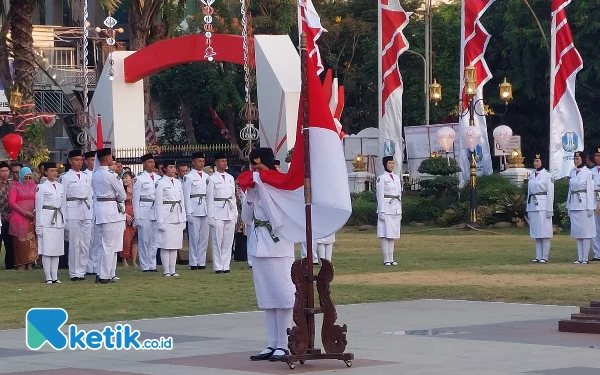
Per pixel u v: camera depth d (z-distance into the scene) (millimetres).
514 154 64625
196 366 17500
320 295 17578
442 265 37531
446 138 63969
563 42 57219
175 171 36469
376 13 93062
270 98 58750
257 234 18172
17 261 38000
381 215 37906
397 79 58562
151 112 80125
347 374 16500
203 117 88938
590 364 17297
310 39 51344
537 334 21125
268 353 18109
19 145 49500
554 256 41688
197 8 90875
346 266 37469
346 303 27078
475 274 33812
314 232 18078
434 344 19781
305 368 17156
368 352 18797
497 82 90062
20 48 54938
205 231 37688
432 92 63906
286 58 59375
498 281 31469
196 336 21234
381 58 58406
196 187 37656
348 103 94562
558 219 56688
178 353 19000
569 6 83188
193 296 28547
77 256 33844
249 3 79250
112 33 55719
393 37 58188
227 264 36375
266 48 59281
